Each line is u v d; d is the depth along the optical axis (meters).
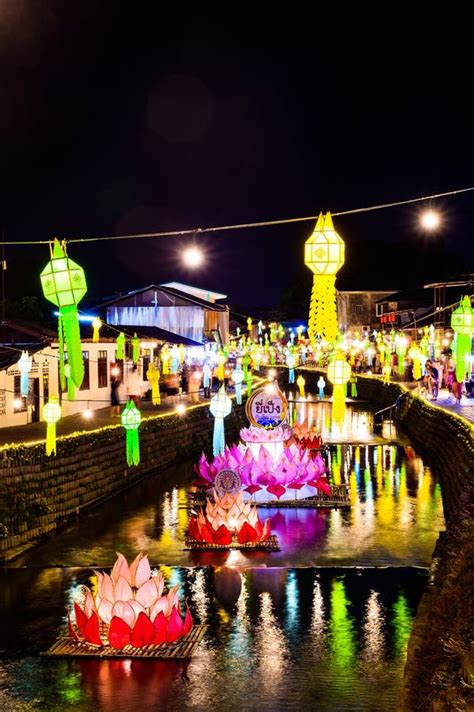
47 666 11.02
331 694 10.09
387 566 15.96
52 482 19.98
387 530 19.19
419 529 19.27
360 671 10.77
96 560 16.75
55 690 10.27
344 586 14.58
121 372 39.72
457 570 11.03
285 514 21.11
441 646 8.78
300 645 11.68
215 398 20.00
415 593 14.15
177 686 10.36
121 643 11.35
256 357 45.41
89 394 35.31
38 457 19.53
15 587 14.84
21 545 17.70
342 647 11.59
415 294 65.62
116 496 23.98
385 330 63.91
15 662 11.19
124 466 25.25
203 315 52.16
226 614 13.05
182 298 52.06
